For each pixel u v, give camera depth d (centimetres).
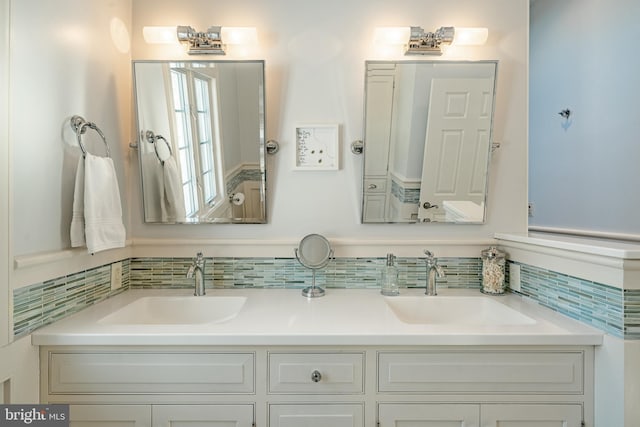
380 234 155
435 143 151
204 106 149
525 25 154
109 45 137
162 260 153
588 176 181
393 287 146
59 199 108
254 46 153
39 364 99
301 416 101
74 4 115
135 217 154
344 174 154
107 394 99
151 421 100
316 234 147
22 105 94
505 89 155
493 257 145
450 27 145
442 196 153
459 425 101
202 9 153
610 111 168
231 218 153
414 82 150
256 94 149
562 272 117
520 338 98
